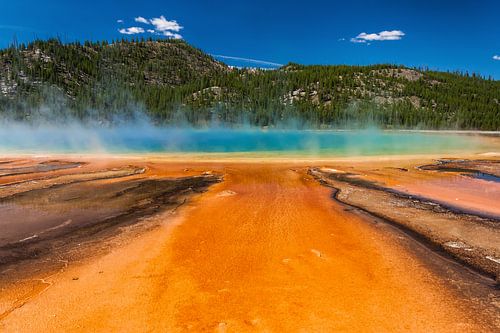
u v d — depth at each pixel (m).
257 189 13.43
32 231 8.74
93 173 17.27
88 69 157.00
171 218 9.56
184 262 6.59
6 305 5.19
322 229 8.58
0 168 18.75
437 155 25.69
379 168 19.02
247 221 9.14
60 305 5.16
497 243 7.96
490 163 21.16
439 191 13.48
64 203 11.52
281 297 5.35
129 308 5.06
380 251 7.31
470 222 9.55
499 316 5.00
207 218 9.46
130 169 18.44
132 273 6.17
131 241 7.81
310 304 5.18
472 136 58.28
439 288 5.78
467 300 5.42
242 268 6.32
